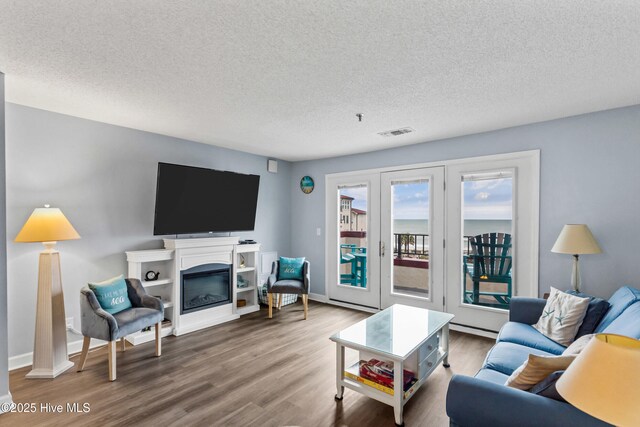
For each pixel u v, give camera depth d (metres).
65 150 3.15
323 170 5.26
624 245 2.87
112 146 3.47
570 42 1.81
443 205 3.99
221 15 1.57
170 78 2.32
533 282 3.34
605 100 2.72
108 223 3.45
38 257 2.98
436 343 2.67
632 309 1.96
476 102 2.76
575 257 2.87
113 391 2.44
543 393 1.37
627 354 0.84
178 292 3.70
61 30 1.71
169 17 1.59
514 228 3.48
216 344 3.39
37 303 2.68
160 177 3.55
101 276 3.38
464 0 1.44
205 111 3.02
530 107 2.88
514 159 3.48
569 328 2.32
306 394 2.42
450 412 1.43
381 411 2.22
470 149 3.78
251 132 3.74
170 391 2.45
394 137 3.92
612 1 1.44
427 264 4.18
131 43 1.85
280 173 5.46
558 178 3.20
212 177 4.10
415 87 2.45
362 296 4.78
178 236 4.09
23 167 2.91
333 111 3.00
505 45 1.85
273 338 3.57
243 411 2.20
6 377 2.21
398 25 1.65
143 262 3.64
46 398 2.35
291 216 5.66
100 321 2.62
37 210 2.66
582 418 1.22
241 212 4.55
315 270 5.36
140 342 3.41
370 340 2.34
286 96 2.64
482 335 3.68
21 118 2.89
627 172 2.86
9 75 2.27
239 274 4.75
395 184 4.45
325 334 3.70
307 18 1.59
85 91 2.56
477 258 3.77
